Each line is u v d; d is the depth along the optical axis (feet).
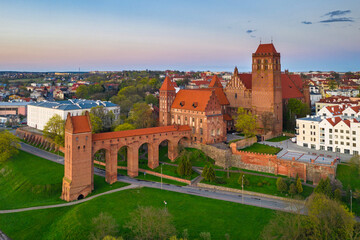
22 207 396.57
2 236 351.05
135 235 311.27
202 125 512.22
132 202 379.76
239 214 344.69
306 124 492.54
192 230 320.50
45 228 352.49
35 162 542.98
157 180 453.17
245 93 590.96
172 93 581.12
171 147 513.45
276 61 553.64
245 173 440.86
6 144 552.41
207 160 487.61
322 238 258.57
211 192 406.00
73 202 396.16
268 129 553.23
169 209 361.51
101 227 298.15
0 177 515.91
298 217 269.03
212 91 517.55
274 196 379.76
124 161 532.32
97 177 467.93
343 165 412.57
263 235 282.15
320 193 319.06
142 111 618.85
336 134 464.24
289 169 417.49
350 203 344.08
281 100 570.87
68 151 408.46
